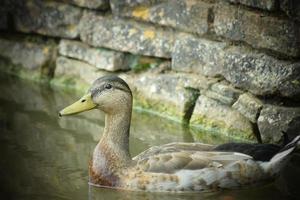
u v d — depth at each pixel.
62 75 16.11
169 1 14.13
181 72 14.18
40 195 10.90
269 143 11.98
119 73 15.22
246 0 12.67
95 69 15.55
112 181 11.23
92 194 11.02
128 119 11.52
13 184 11.24
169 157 11.19
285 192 11.07
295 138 11.49
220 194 11.04
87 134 13.38
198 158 11.13
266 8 12.40
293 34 12.22
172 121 14.14
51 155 12.38
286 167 11.80
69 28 15.92
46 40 16.47
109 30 15.15
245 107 13.01
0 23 16.88
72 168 11.88
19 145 12.77
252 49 12.95
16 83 16.23
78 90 15.85
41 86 16.09
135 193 11.08
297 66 12.35
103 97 11.55
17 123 13.82
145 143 13.03
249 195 11.01
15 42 16.73
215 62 13.50
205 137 13.34
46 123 13.88
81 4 15.52
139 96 14.75
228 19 13.12
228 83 13.41
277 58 12.55
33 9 16.34
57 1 16.06
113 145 11.41
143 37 14.66
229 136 13.30
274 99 12.77
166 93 14.32
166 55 14.43
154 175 11.09
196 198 10.92
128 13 14.83
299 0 11.92
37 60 16.39
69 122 13.99
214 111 13.52
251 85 12.91
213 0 13.45
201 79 13.79
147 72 14.80
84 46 15.74
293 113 12.46
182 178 11.01
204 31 13.66
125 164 11.29
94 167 11.34
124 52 15.10
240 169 11.08
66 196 10.90
